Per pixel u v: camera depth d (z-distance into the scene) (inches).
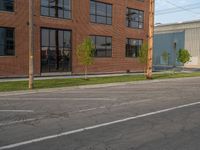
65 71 1176.8
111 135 301.4
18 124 348.5
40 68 1087.0
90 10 1264.8
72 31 1193.4
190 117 390.3
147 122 360.5
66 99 558.3
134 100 546.0
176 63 2608.3
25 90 676.7
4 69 991.0
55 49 1138.0
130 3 1457.9
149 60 1040.8
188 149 258.2
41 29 1089.4
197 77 1232.2
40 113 416.5
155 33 2842.0
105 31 1334.9
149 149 257.8
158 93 656.4
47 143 274.1
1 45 983.0
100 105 487.5
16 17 1017.5
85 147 262.2
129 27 1459.2
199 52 2513.5
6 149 256.8
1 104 496.4
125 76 1149.1
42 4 1087.6
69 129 325.1
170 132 313.7
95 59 1290.6
